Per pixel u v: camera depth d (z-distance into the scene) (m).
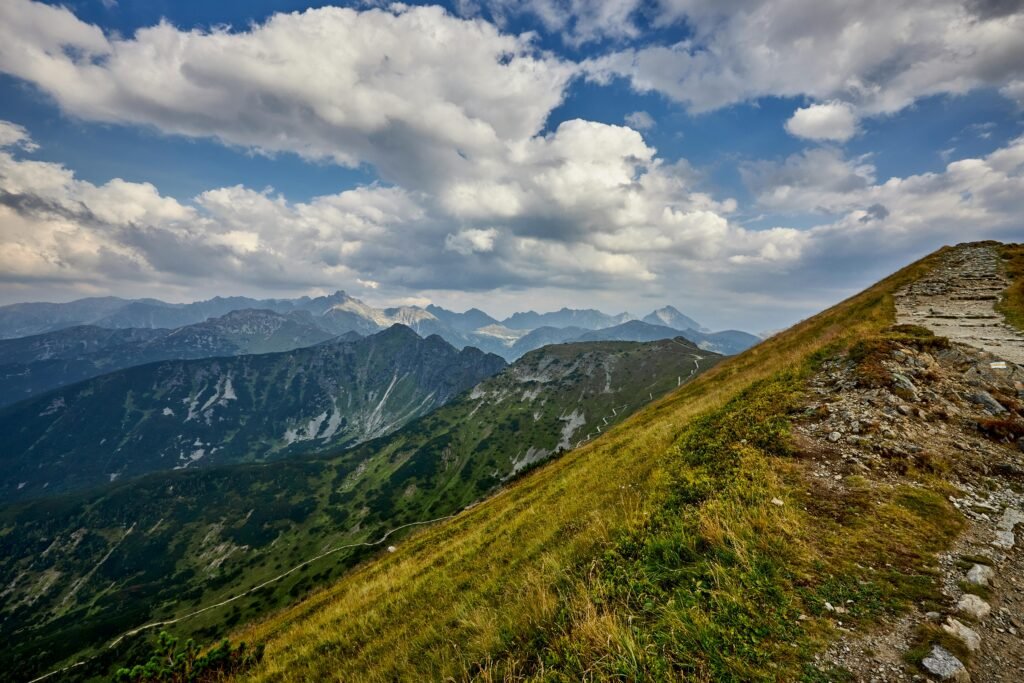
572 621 7.02
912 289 41.38
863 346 20.73
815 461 11.88
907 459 11.53
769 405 17.67
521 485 35.78
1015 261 41.50
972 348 19.77
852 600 6.67
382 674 8.98
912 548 7.93
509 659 6.70
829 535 8.39
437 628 9.95
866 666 5.46
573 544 10.52
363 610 15.30
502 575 11.58
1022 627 6.13
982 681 5.23
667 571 7.77
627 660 5.79
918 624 6.14
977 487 10.60
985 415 14.74
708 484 11.08
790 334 47.62
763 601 6.66
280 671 12.19
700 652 5.84
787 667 5.50
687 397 38.66
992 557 7.79
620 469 17.66
